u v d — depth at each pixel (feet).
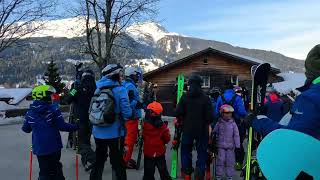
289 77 104.12
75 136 37.17
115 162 22.18
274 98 30.71
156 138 23.43
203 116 24.14
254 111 12.27
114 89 21.97
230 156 25.23
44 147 20.47
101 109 21.59
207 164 25.64
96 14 100.17
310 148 7.59
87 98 28.68
